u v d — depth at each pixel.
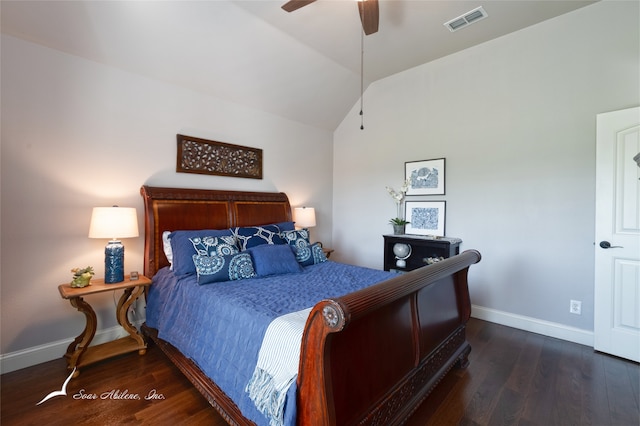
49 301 2.24
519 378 2.05
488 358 2.33
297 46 3.05
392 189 3.88
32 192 2.15
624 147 2.32
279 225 3.39
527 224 2.86
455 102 3.32
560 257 2.69
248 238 2.94
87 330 2.14
